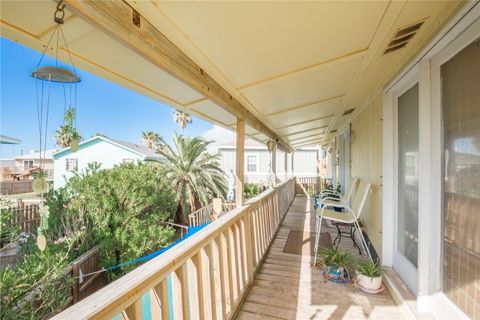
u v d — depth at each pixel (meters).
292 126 4.84
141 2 1.04
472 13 1.30
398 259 2.58
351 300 2.34
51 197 5.27
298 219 5.81
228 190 10.89
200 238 1.67
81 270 4.34
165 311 1.23
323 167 13.32
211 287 1.81
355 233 4.32
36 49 1.14
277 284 2.67
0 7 0.88
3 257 4.25
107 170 6.93
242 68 1.83
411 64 2.02
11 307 2.94
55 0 0.77
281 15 1.24
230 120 3.17
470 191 1.44
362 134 4.09
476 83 1.39
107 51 1.25
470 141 1.44
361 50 1.82
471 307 1.43
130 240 5.75
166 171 9.31
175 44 1.40
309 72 2.08
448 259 1.67
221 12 1.16
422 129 1.86
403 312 2.11
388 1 1.23
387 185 2.76
